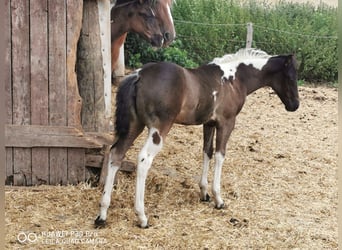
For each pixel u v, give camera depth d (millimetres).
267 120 7992
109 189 4207
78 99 4914
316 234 4328
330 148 6848
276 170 5930
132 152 6090
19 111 4824
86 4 4930
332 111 8812
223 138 4703
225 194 5125
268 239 4191
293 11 13125
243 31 12336
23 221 4234
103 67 5043
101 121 5094
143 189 4180
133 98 4137
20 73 4773
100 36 4992
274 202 5023
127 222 4320
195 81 4371
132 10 6590
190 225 4348
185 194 5012
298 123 7961
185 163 5922
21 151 4902
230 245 4031
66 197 4742
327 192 5375
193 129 7184
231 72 4762
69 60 4828
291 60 4965
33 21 4723
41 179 4980
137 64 10938
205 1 12898
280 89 5066
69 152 5000
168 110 4113
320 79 12250
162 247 3934
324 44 12188
